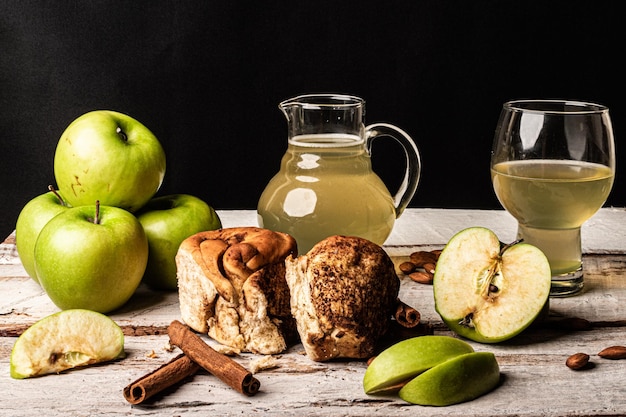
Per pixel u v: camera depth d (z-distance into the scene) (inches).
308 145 43.6
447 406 37.0
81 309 39.8
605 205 64.5
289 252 40.7
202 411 36.8
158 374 37.5
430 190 64.5
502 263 40.2
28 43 62.1
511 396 37.4
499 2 61.1
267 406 37.0
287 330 40.4
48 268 41.3
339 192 43.3
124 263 41.7
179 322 39.9
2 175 64.1
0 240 65.0
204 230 44.1
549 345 40.2
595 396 37.4
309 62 61.9
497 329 39.8
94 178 43.2
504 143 43.1
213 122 63.1
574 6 61.1
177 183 64.0
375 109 62.7
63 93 62.8
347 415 36.6
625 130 63.1
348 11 61.2
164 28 61.7
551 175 42.4
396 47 61.7
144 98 62.8
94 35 61.9
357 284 38.9
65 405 37.1
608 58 61.8
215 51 61.9
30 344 38.7
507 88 62.4
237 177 64.0
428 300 43.4
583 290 44.2
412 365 37.0
